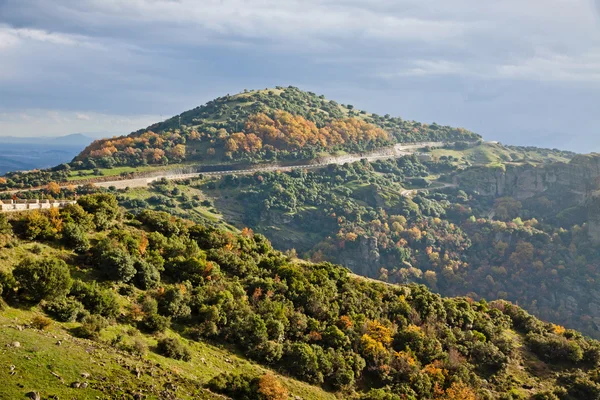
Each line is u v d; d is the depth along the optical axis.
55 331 44.72
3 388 33.31
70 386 36.78
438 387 65.69
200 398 43.88
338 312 75.81
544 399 70.50
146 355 48.06
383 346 70.19
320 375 59.41
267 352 59.03
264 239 102.38
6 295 45.97
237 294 68.31
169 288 60.47
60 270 49.34
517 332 97.19
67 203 74.00
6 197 190.25
